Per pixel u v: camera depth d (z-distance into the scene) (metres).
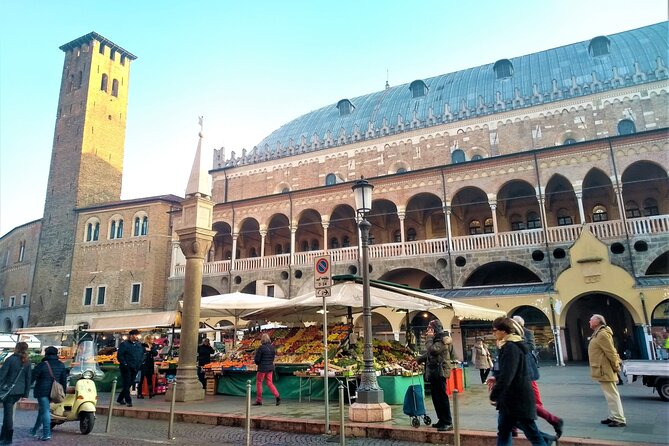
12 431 11.75
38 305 56.75
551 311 31.92
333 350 18.08
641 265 31.66
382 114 52.31
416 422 11.59
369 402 12.63
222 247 53.56
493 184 37.44
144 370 19.69
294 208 44.44
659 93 39.31
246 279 44.12
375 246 39.72
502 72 48.81
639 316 29.81
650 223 32.22
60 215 58.66
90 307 52.31
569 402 15.09
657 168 36.78
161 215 51.88
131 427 13.80
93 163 60.72
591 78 42.44
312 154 51.72
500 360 7.84
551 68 46.47
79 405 12.89
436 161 45.69
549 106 42.50
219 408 15.61
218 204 47.31
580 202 34.66
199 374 21.11
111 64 65.69
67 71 65.31
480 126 44.75
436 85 53.12
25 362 12.15
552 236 34.66
